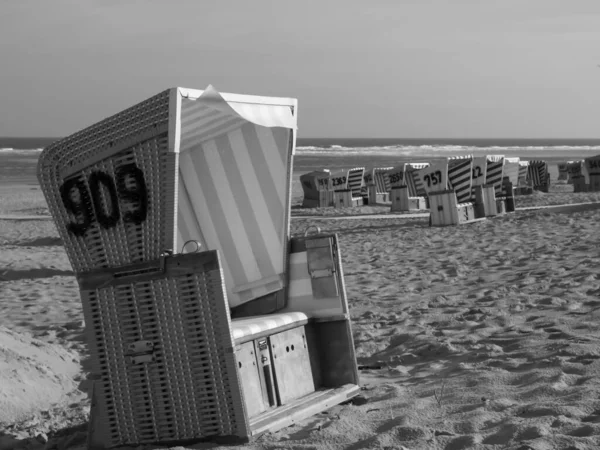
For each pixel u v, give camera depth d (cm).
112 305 406
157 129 387
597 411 390
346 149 15162
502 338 599
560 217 1636
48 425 482
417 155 12644
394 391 483
